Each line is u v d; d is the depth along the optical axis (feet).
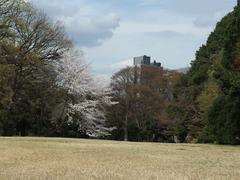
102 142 94.07
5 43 159.63
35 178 37.86
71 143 85.35
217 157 62.08
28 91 168.96
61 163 49.88
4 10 160.66
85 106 181.68
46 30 173.99
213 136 113.19
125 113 224.94
